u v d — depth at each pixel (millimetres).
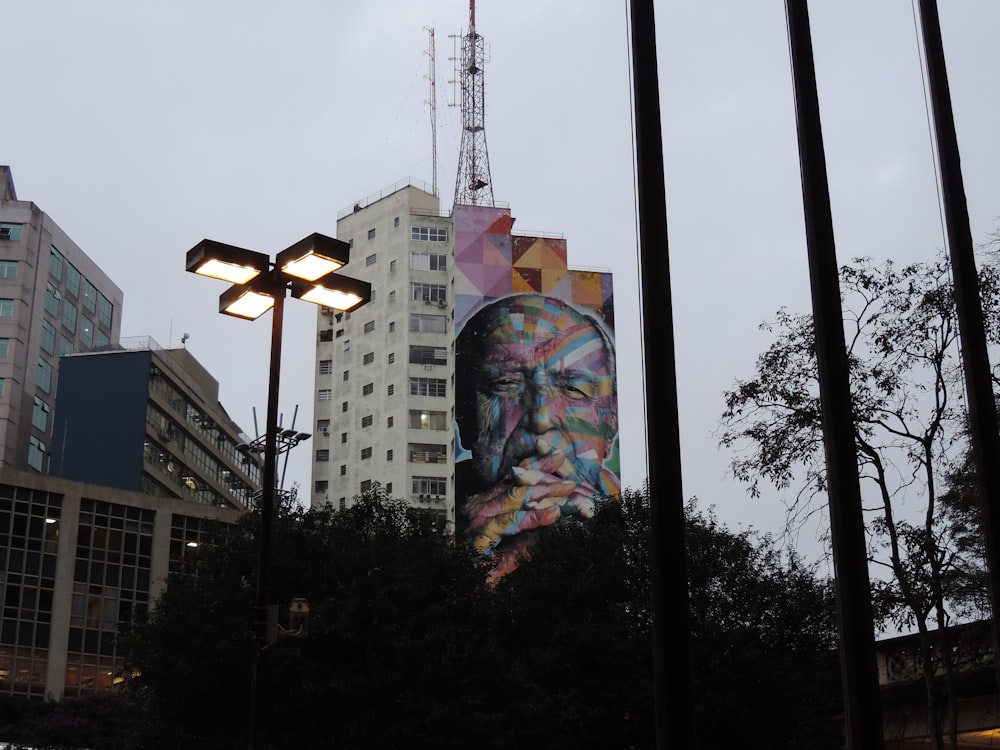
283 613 34906
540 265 114750
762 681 39469
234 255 17531
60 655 78562
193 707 34312
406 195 121938
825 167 12352
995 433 13703
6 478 79812
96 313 126375
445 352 116188
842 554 10742
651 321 10242
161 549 85062
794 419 24547
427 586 37875
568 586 41844
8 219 113438
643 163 10844
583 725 38719
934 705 24312
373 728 33812
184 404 109188
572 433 109812
